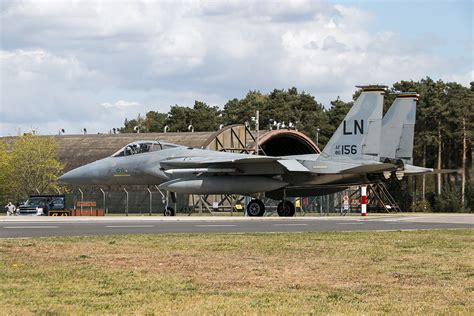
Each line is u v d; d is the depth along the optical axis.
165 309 15.64
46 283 19.05
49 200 83.12
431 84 152.88
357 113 59.50
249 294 17.66
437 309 15.96
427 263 23.64
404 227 42.41
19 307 15.85
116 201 92.88
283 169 60.56
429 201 129.75
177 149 63.44
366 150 59.28
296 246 28.58
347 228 40.91
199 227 41.16
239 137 100.00
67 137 112.06
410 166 62.16
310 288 18.67
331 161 59.59
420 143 133.62
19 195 107.69
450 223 48.09
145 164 62.97
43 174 106.19
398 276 20.78
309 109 199.38
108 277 20.08
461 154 138.25
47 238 31.17
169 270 21.53
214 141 96.31
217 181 60.88
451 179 138.38
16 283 19.00
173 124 199.00
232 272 21.25
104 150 104.00
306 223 46.84
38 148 106.31
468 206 126.12
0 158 108.50
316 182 60.88
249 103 196.25
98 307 15.88
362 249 27.69
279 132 100.88
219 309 15.64
